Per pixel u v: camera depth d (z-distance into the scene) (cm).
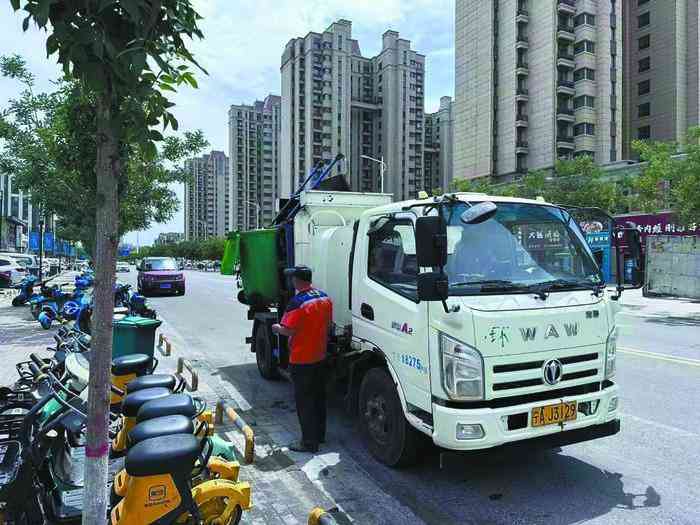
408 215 431
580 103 5878
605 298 433
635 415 590
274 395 701
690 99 6300
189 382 759
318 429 509
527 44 6106
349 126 9825
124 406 365
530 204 452
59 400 329
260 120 10869
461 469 452
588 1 5834
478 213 368
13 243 6022
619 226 484
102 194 231
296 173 9825
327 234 605
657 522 362
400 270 440
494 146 6359
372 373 475
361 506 388
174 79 242
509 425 371
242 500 310
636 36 6675
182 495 278
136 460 266
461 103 6712
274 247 721
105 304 240
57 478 354
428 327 388
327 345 551
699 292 2109
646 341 1103
